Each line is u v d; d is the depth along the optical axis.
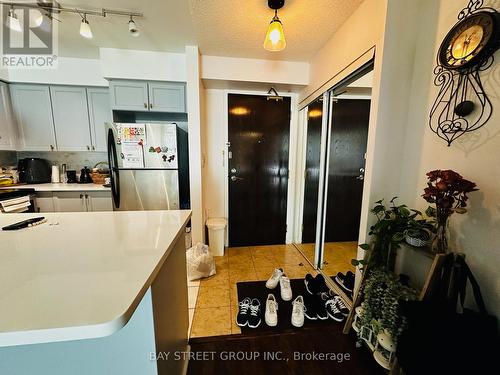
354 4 1.50
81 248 0.78
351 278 1.93
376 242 1.29
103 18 1.79
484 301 0.97
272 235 3.03
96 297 0.50
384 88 1.32
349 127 2.08
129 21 1.79
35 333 0.40
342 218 2.30
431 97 1.22
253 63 2.34
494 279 0.94
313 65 2.29
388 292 1.15
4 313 0.44
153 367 0.76
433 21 1.20
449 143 1.12
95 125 2.70
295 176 2.96
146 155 2.37
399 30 1.27
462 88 1.06
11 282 0.56
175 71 2.39
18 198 2.29
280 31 1.48
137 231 0.96
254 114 2.77
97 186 2.61
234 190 2.88
